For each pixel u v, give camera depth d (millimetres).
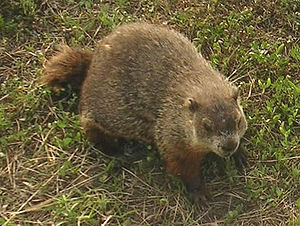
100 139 1915
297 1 2125
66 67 1970
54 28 2102
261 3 2135
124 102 1862
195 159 1819
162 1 2143
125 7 2137
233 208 1834
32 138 1926
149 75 1850
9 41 2074
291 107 1942
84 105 1902
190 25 2086
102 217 1816
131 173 1873
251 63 2023
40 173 1879
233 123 1752
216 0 2127
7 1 2113
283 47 2064
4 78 2020
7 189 1862
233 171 1861
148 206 1833
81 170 1882
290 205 1834
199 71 1845
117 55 1876
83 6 2141
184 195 1845
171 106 1815
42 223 1812
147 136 1885
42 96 1979
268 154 1887
